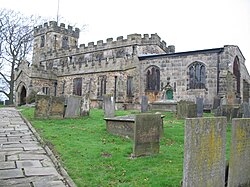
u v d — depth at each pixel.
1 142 8.37
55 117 14.70
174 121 13.98
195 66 25.38
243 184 5.01
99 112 18.45
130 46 31.98
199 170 4.34
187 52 25.70
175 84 26.30
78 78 31.23
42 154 7.06
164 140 9.26
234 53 24.88
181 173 5.65
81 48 37.59
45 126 11.88
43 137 9.18
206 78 24.48
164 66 27.17
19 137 9.32
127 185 4.95
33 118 14.45
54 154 6.98
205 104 23.34
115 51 33.56
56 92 33.84
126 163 6.34
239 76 26.56
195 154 4.28
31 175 5.36
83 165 6.08
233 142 4.77
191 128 4.22
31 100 29.83
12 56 39.31
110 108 14.37
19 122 13.32
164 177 5.38
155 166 6.16
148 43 31.28
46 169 5.78
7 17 46.62
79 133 10.24
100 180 5.15
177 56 26.44
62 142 8.44
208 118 4.49
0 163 6.10
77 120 14.19
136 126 7.01
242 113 13.69
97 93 28.91
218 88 23.83
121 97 26.83
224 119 4.81
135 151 6.96
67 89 32.50
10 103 38.16
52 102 14.69
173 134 10.30
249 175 5.13
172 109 20.09
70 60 39.03
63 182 5.04
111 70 27.83
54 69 34.16
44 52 44.22
